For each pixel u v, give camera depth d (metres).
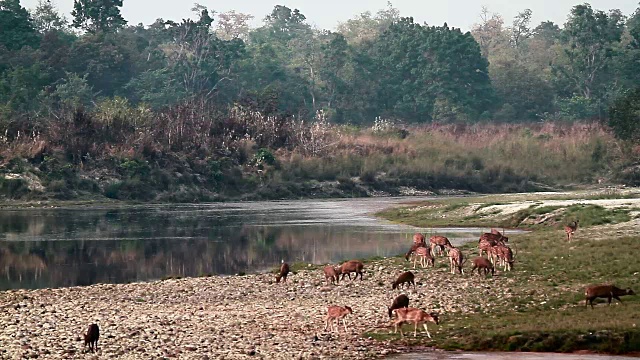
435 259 41.56
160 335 25.86
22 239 55.59
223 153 103.19
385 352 24.14
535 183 112.56
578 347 24.55
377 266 40.16
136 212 78.19
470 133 131.25
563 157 117.75
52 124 98.50
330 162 107.38
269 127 112.00
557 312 28.64
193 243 53.28
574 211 56.25
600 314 27.64
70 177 90.06
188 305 31.75
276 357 23.31
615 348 24.30
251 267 42.91
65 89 131.75
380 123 133.12
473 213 64.81
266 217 72.19
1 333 26.14
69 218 71.31
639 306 28.67
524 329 25.61
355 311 29.73
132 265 44.16
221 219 70.38
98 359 22.81
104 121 101.56
